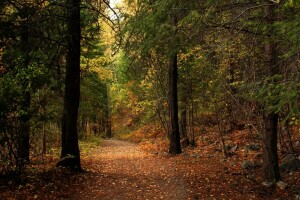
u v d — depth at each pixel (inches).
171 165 569.6
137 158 682.2
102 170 524.7
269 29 284.8
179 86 826.8
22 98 353.1
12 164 362.0
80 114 1181.1
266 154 395.2
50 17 458.9
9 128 345.7
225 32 325.4
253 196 356.8
